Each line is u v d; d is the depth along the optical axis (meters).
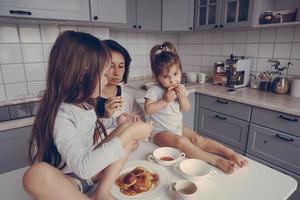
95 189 0.73
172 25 2.24
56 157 0.69
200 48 2.61
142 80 2.56
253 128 1.72
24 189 0.68
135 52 2.53
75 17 1.53
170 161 0.86
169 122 1.36
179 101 1.39
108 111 1.18
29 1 1.34
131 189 0.71
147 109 1.37
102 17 1.66
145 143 1.07
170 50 1.44
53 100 0.66
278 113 1.54
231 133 1.92
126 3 1.95
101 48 0.67
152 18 2.16
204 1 2.12
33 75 1.73
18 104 1.58
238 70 2.06
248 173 0.80
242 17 1.89
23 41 1.64
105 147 0.64
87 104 0.76
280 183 0.74
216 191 0.70
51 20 1.50
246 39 2.16
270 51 2.01
